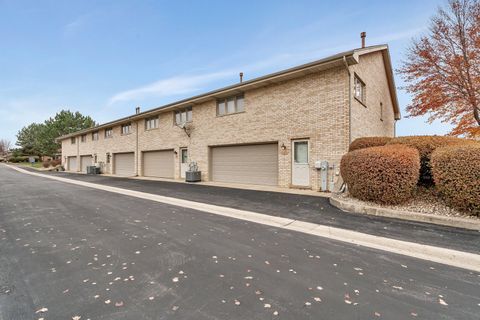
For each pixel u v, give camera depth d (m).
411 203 5.77
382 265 3.21
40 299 2.44
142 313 2.21
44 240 4.25
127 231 4.76
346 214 5.79
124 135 20.48
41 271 3.07
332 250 3.74
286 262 3.30
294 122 10.20
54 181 15.48
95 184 13.44
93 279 2.86
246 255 3.55
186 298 2.45
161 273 3.00
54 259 3.44
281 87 10.64
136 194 9.61
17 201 8.23
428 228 4.63
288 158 10.35
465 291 2.58
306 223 5.18
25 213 6.40
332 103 9.21
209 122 13.59
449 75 10.35
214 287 2.66
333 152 9.14
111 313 2.21
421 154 6.42
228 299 2.43
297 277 2.89
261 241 4.15
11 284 2.75
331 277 2.88
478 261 3.25
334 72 9.21
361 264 3.24
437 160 5.39
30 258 3.48
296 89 10.17
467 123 11.11
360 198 6.38
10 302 2.39
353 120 9.20
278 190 9.78
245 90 11.84
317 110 9.57
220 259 3.41
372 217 5.49
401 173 5.67
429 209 5.36
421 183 6.46
